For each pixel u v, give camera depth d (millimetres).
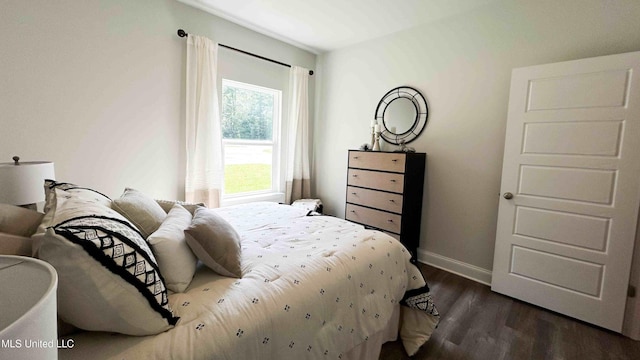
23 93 2018
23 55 1998
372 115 3568
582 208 2094
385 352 1750
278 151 3900
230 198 3428
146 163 2666
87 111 2303
